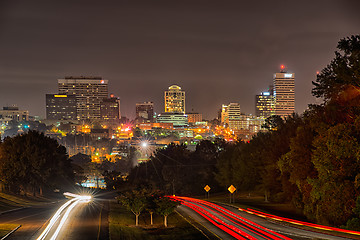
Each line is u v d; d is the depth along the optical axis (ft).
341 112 180.86
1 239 125.90
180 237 150.71
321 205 169.78
